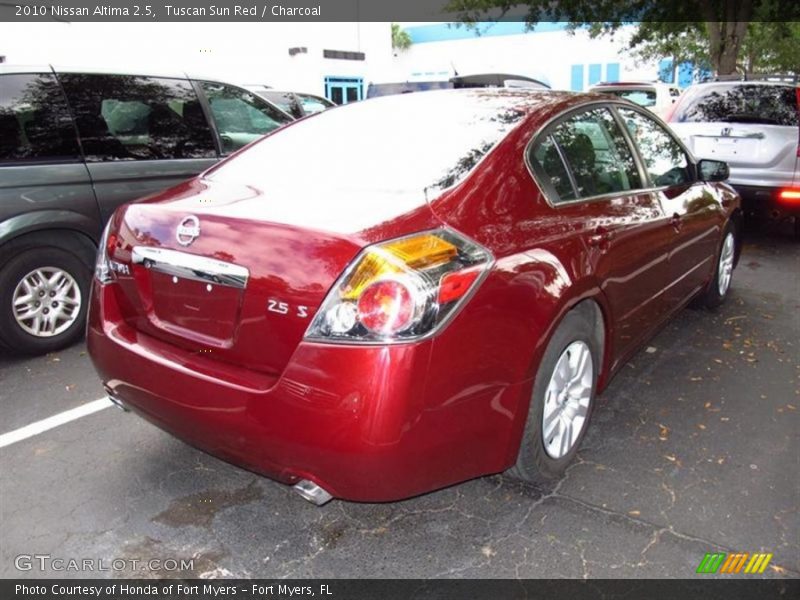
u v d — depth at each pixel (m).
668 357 4.40
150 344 2.67
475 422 2.43
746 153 7.12
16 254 4.28
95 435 3.47
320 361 2.19
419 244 2.29
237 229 2.43
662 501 2.89
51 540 2.68
